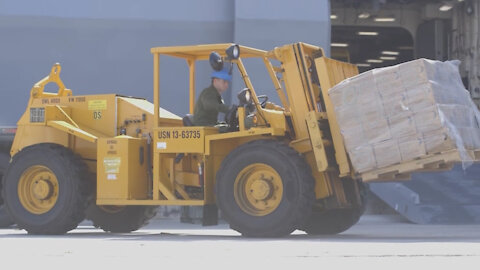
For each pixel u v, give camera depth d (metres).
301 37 17.80
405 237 10.08
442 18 31.00
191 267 5.78
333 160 9.82
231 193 9.67
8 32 17.84
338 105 9.45
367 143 9.27
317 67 9.89
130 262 6.18
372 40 40.22
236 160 9.66
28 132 11.53
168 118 10.91
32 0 17.83
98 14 17.88
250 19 17.64
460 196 16.83
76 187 10.68
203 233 11.98
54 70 12.01
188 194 10.37
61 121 11.23
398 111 9.09
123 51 18.03
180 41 18.06
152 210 12.24
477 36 28.64
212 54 9.91
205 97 10.38
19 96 17.95
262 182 9.55
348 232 12.02
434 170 9.46
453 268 5.67
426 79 8.95
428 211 15.81
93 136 10.81
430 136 8.94
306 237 9.91
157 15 17.94
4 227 14.29
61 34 17.92
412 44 38.84
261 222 9.49
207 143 10.02
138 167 10.63
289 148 9.50
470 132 9.25
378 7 29.33
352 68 10.57
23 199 10.95
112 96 11.22
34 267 5.87
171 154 10.38
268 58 10.50
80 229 13.68
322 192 9.82
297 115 10.00
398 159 9.09
